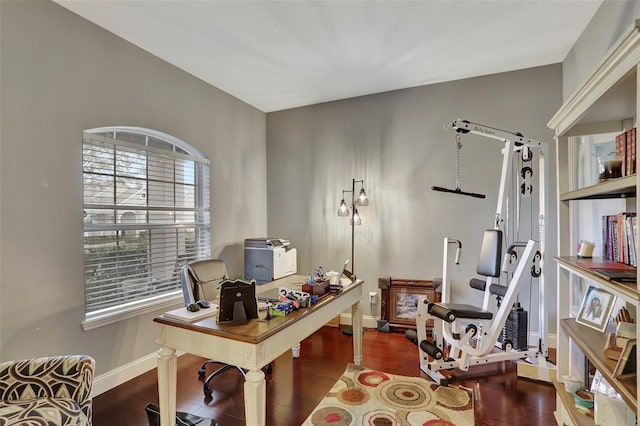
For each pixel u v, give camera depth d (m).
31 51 2.02
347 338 3.41
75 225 2.25
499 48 2.74
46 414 1.34
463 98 3.35
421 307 2.60
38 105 2.05
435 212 3.47
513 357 2.60
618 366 1.24
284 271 3.61
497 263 2.59
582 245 1.87
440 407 2.14
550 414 2.07
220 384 2.49
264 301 2.03
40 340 2.06
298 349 2.94
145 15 2.26
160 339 1.75
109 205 2.51
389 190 3.66
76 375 1.54
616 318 1.71
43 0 2.07
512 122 3.18
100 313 2.42
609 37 2.09
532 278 3.12
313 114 4.02
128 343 2.56
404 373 2.62
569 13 2.27
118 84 2.52
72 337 2.22
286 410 2.14
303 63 2.98
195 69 3.09
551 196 3.07
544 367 2.48
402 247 3.61
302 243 4.09
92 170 2.40
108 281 2.50
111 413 2.12
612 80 1.24
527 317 2.77
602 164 1.55
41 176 2.07
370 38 2.57
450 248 3.41
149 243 2.82
